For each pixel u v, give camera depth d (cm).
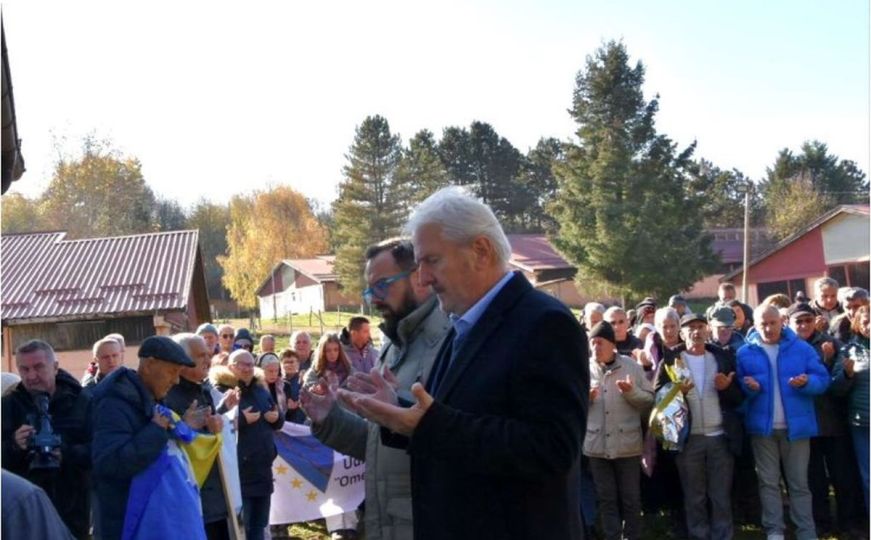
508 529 223
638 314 1009
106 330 1948
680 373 664
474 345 231
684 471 673
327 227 6912
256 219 6253
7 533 170
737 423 666
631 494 669
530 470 214
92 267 2167
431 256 235
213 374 647
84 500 479
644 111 4188
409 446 219
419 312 327
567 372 219
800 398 664
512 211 7219
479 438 213
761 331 676
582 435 221
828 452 710
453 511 227
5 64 350
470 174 7156
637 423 666
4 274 2119
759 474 680
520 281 238
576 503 236
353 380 257
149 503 410
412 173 5222
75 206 4938
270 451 647
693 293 4847
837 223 3441
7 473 179
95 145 5028
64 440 475
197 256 2300
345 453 328
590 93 4247
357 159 5169
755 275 3738
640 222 3984
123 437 414
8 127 369
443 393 233
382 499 316
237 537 529
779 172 6494
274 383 756
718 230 5716
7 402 462
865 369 666
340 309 5316
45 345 477
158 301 1969
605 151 4106
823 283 879
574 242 4125
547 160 7250
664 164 4159
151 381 437
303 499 760
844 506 701
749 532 718
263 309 6222
